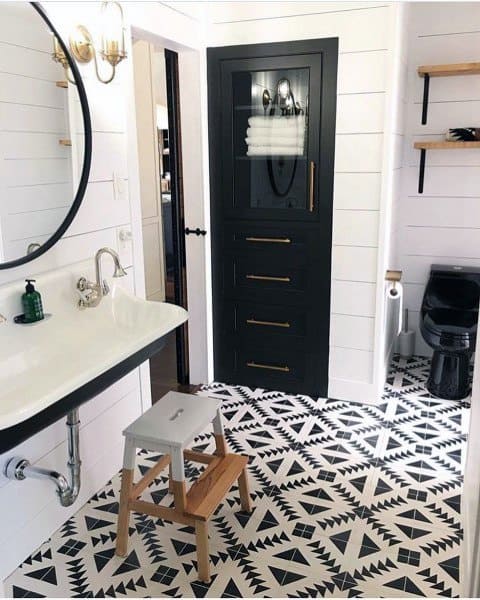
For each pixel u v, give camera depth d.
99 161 2.23
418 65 3.39
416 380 3.45
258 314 3.23
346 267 2.98
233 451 2.65
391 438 2.76
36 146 1.90
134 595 1.81
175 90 3.01
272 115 2.95
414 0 3.14
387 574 1.89
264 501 2.28
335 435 2.79
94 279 2.15
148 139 4.77
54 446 2.10
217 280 3.27
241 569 1.92
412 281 3.76
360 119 2.77
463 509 2.05
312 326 3.14
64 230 2.03
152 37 2.57
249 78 2.94
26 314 1.81
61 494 1.85
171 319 2.00
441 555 1.97
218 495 1.93
